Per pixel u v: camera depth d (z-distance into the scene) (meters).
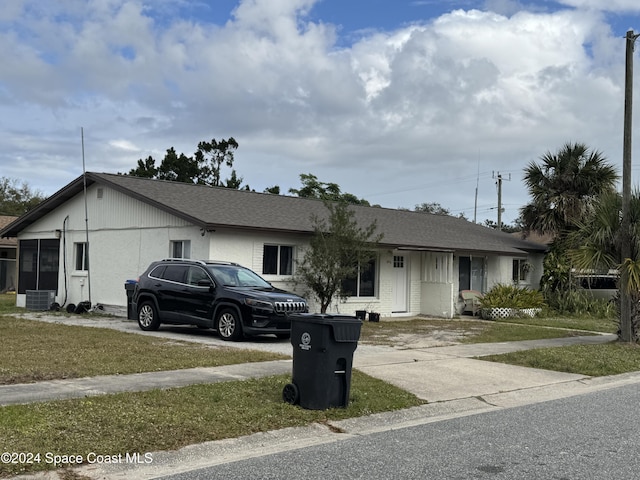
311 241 19.09
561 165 27.11
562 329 19.78
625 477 5.99
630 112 16.28
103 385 9.08
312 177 44.94
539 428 8.02
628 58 16.27
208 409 7.95
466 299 25.16
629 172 16.16
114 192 20.83
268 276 18.69
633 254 16.03
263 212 20.11
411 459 6.52
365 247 19.02
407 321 21.30
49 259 23.50
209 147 53.84
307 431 7.66
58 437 6.54
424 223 27.70
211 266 15.54
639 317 16.27
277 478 5.84
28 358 10.97
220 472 6.01
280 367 11.02
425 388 10.23
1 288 34.03
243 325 14.30
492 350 14.48
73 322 17.73
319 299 19.69
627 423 8.31
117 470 6.01
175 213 17.94
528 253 28.23
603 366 13.08
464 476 5.96
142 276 16.58
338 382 8.52
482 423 8.32
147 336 14.73
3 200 64.94
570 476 6.00
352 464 6.32
